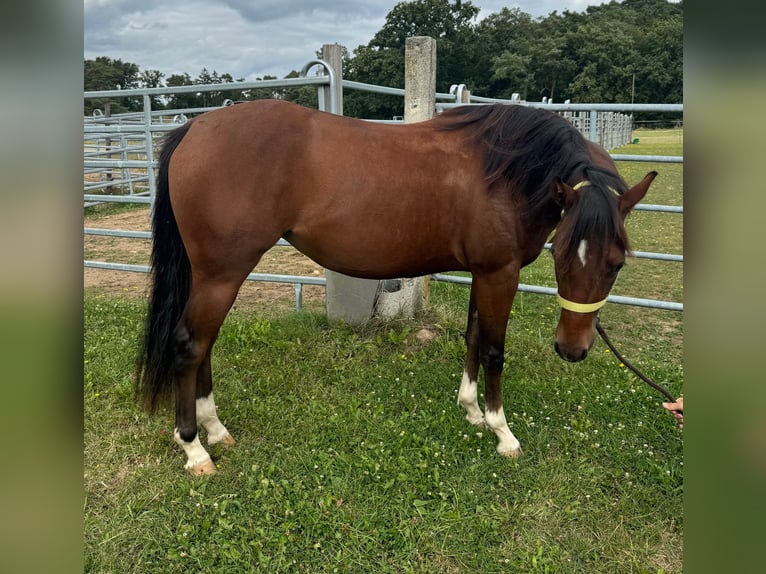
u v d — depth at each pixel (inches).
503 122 89.7
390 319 151.1
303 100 668.7
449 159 89.7
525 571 74.3
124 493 87.4
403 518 82.8
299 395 117.3
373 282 147.8
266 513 82.9
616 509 85.1
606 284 77.5
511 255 90.7
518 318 162.2
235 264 86.4
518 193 87.7
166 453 97.7
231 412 110.0
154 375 92.0
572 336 80.0
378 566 75.4
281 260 239.3
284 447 99.3
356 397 116.4
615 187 80.3
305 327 149.0
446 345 139.8
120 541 77.9
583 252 75.0
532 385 120.1
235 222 83.8
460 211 89.8
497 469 93.7
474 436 102.9
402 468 92.8
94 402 111.0
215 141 84.2
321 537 79.5
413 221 89.5
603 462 96.0
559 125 87.3
